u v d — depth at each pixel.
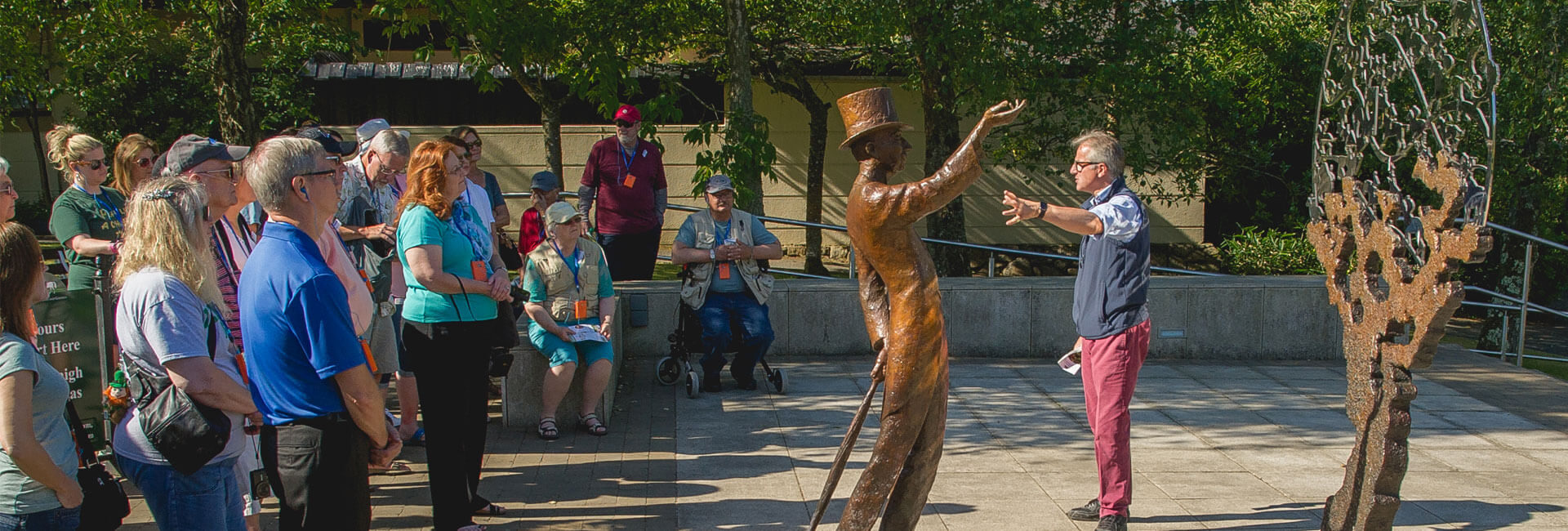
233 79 9.73
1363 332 4.10
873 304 3.48
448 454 4.32
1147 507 4.98
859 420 3.47
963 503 5.00
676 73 15.69
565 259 6.20
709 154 10.76
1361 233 4.09
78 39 13.99
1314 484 5.36
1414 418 6.82
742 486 5.25
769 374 7.37
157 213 3.16
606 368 6.28
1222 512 4.91
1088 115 13.34
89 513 3.19
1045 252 17.69
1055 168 17.27
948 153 13.34
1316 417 6.79
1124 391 4.43
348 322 3.09
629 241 9.28
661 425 6.48
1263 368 8.36
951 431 6.41
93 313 4.87
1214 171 14.63
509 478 5.35
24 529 3.07
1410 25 3.76
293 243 3.08
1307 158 15.52
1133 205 4.36
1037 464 5.68
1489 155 3.31
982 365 8.38
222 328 3.39
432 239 4.27
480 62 11.73
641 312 8.54
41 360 3.07
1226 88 12.87
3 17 12.73
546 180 8.18
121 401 3.55
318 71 16.06
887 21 11.26
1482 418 6.81
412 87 16.75
